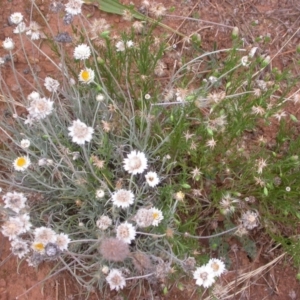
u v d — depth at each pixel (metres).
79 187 0.60
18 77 0.74
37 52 0.76
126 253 0.49
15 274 0.62
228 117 0.66
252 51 0.68
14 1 0.79
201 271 0.52
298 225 0.68
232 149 0.67
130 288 0.63
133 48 0.67
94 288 0.62
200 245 0.66
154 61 0.68
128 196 0.52
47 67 0.75
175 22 0.80
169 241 0.60
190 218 0.66
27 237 0.62
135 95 0.69
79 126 0.51
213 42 0.79
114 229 0.56
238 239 0.67
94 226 0.60
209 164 0.65
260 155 0.67
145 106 0.64
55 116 0.64
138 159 0.53
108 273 0.57
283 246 0.66
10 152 0.65
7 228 0.52
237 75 0.75
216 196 0.64
